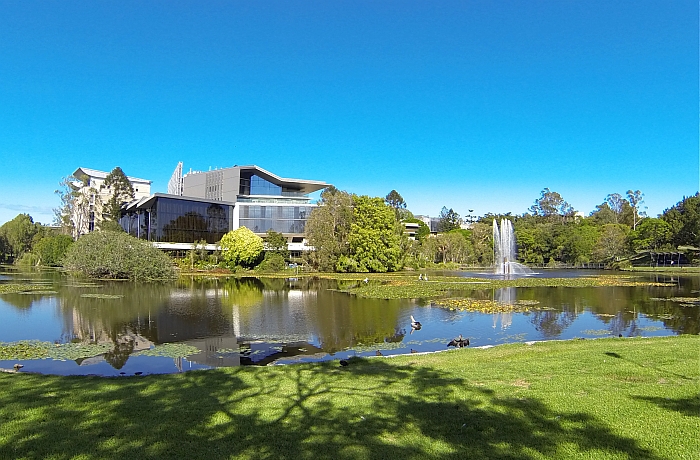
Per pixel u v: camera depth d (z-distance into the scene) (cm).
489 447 724
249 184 10519
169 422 851
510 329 2384
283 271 7069
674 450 696
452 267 8981
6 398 1012
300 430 807
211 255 8131
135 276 5175
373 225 6950
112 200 9188
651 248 8556
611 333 2273
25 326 2472
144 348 1966
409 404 942
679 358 1328
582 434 762
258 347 1992
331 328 2416
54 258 7694
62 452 720
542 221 13050
